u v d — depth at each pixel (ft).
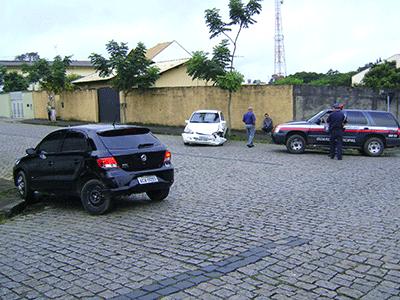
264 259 18.20
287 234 21.63
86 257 19.20
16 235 23.48
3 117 154.71
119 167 26.71
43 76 121.39
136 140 28.32
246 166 45.78
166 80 113.50
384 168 44.70
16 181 32.45
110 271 17.40
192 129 66.33
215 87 86.89
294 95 77.61
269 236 21.35
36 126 109.70
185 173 41.45
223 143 68.49
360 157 55.47
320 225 23.20
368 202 28.71
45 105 135.13
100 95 111.65
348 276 16.38
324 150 62.95
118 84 96.12
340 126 51.60
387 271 16.80
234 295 14.89
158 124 98.48
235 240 20.84
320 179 37.81
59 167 28.60
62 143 28.99
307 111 77.61
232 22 77.82
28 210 30.35
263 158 52.49
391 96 75.56
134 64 93.97
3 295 15.49
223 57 77.77
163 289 15.49
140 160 27.61
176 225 23.82
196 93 90.17
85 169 27.04
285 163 48.24
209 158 52.11
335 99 77.15
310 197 30.37
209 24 78.33
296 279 16.16
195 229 22.91
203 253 19.13
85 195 27.32
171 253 19.27
